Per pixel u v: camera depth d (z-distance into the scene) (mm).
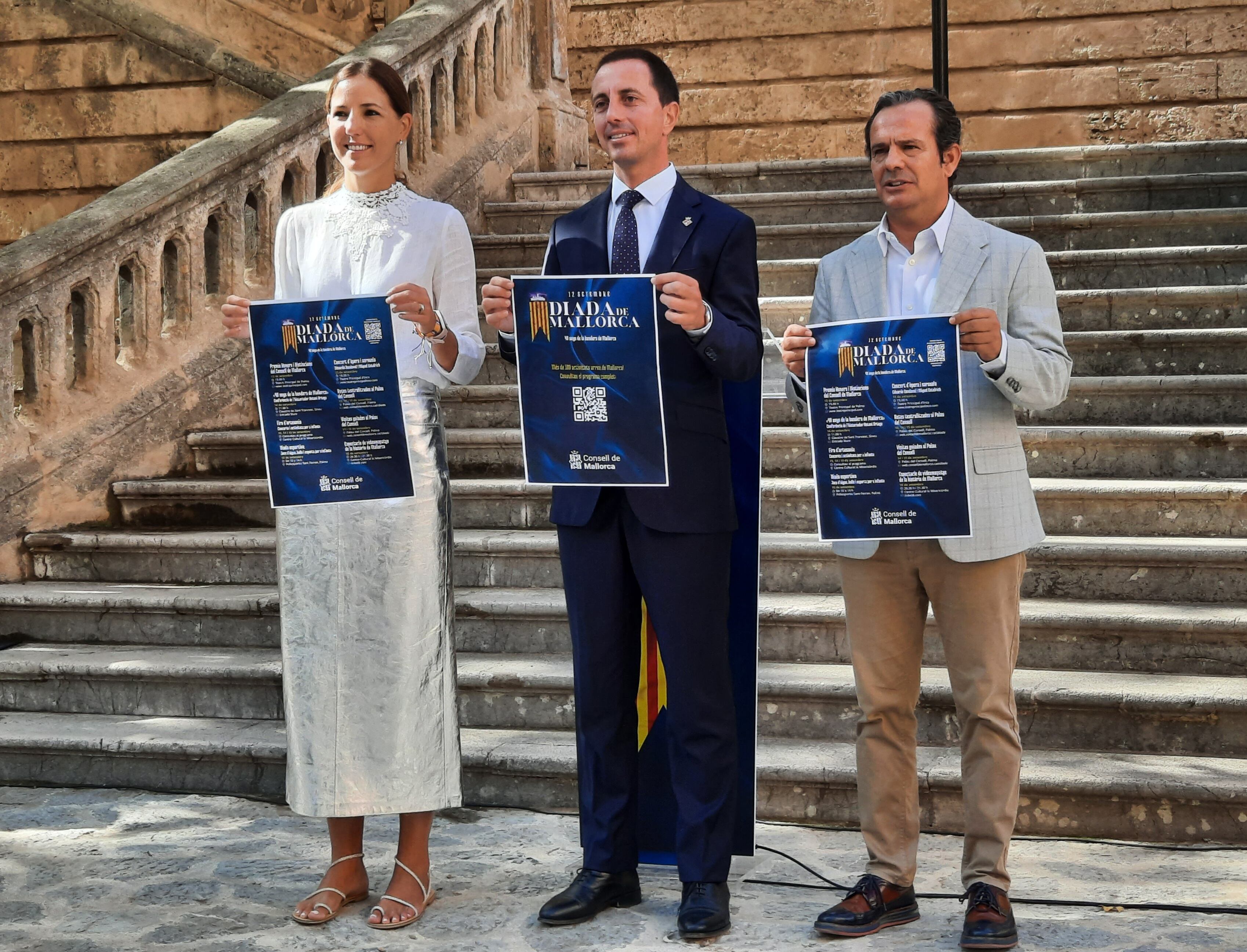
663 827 3475
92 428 5633
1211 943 2926
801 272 6371
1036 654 4246
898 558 3051
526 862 3607
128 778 4324
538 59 8445
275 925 3203
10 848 3752
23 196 9945
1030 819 3693
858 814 3822
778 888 3391
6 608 5070
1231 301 5656
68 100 9820
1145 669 4156
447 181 7352
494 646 4691
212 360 6090
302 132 6438
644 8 10445
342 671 3256
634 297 2949
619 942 3072
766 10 10242
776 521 5090
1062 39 9758
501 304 3072
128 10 9664
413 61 7059
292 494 3172
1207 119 9547
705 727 3139
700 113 10414
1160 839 3605
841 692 4070
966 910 3096
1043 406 2947
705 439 3143
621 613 3221
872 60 10102
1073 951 2900
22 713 4688
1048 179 7309
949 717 4020
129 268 5934
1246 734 3807
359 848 3363
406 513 3270
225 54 9570
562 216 3320
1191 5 9508
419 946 3072
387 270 3281
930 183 2965
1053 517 4797
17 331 5852
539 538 5027
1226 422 5164
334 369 3146
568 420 3008
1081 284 6168
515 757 4016
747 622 3361
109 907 3318
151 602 4914
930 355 2855
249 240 6562
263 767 4238
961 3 9914
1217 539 4602
